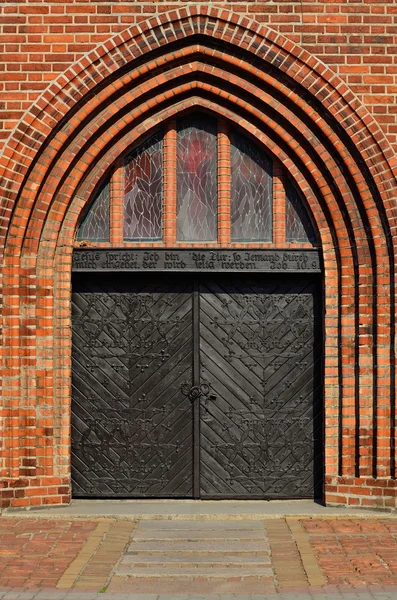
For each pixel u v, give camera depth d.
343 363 10.35
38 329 10.37
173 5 10.18
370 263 10.29
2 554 8.64
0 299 10.15
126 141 10.57
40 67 10.16
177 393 10.78
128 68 10.25
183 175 10.78
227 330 10.78
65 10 10.19
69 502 10.41
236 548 8.93
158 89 10.40
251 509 10.32
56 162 10.31
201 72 10.35
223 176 10.67
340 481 10.32
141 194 10.79
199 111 10.70
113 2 10.19
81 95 10.16
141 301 10.79
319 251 10.55
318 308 10.73
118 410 10.77
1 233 10.12
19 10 10.20
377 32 10.20
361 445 10.25
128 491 10.77
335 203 10.38
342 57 10.16
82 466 10.78
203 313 10.78
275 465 10.77
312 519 10.04
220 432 10.78
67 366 10.45
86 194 10.54
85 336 10.79
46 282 10.37
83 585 7.77
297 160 10.54
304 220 10.73
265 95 10.32
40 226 10.31
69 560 8.48
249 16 10.18
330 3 10.19
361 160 10.19
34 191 10.21
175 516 10.09
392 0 10.22
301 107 10.23
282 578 8.00
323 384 10.61
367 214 10.22
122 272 10.60
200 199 10.77
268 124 10.43
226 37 10.15
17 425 10.19
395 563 8.38
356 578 7.95
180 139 10.77
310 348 10.75
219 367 10.78
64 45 10.17
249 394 10.78
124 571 8.20
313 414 10.73
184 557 8.65
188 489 10.77
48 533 9.40
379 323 10.19
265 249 10.55
